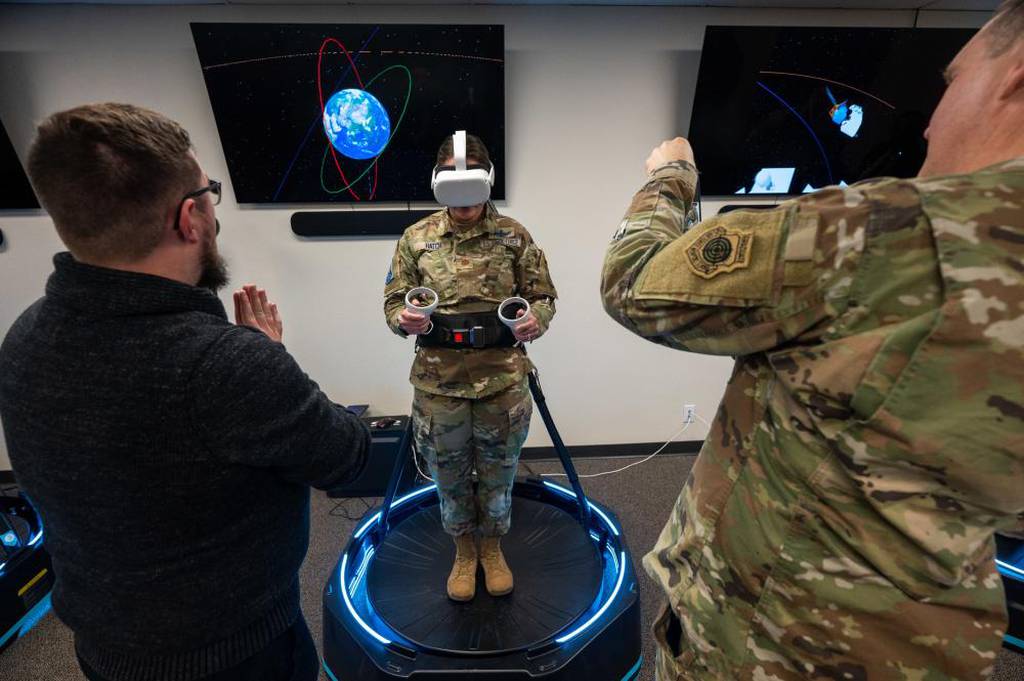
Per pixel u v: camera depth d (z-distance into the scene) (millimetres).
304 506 742
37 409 564
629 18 1993
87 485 572
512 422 1475
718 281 469
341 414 729
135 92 1976
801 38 1856
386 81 1908
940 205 392
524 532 1877
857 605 472
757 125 2014
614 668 1375
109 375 548
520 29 1984
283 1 1866
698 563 595
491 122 1999
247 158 2018
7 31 1878
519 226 1499
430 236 1454
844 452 439
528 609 1526
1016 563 1517
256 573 659
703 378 2570
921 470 410
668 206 628
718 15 2004
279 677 747
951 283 376
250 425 576
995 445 375
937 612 457
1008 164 403
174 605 614
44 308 579
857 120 1993
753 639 542
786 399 494
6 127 1965
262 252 2229
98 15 1882
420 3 1918
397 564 1733
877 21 2043
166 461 566
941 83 1925
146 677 637
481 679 1296
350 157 2035
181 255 630
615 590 1508
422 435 1483
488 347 1409
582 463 2605
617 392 2570
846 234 419
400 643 1401
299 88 1901
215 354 567
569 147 2145
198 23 1775
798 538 493
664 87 2082
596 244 2297
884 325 410
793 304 441
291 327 2357
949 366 380
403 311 1277
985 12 2012
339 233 2191
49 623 1664
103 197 543
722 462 577
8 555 1647
